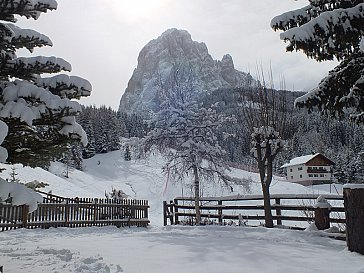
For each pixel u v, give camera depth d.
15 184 4.83
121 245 9.34
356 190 7.97
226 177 17.55
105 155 80.62
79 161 68.19
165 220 18.14
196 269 6.17
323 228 10.88
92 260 6.88
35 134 6.12
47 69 6.39
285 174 74.56
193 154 17.03
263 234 11.15
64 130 6.00
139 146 17.78
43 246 9.21
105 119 89.12
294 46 7.46
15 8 5.72
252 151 14.23
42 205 15.08
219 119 17.64
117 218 17.86
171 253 7.90
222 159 17.59
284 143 13.81
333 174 66.81
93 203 17.02
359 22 7.16
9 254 7.62
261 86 15.71
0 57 5.99
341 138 72.00
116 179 63.66
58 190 39.09
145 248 8.71
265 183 13.41
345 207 8.25
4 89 5.61
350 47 7.73
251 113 15.87
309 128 74.19
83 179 59.38
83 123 83.56
